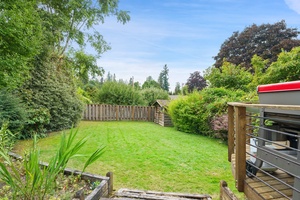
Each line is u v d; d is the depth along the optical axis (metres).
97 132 8.31
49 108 7.52
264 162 2.01
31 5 4.66
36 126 6.76
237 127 2.10
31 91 6.94
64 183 2.64
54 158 2.14
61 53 9.84
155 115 13.60
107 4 10.34
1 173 1.90
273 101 1.97
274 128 2.13
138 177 3.62
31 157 2.04
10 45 3.88
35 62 7.21
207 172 3.93
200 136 7.89
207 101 8.12
